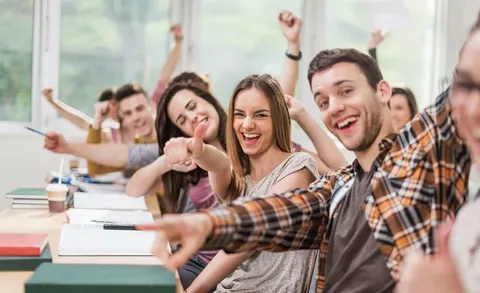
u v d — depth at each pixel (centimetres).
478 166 93
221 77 449
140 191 289
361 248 130
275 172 189
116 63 445
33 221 236
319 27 443
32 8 436
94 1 440
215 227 119
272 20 447
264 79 196
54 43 436
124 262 166
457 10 429
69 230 200
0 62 434
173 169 276
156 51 448
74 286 128
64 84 442
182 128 282
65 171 428
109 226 207
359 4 444
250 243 128
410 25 440
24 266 164
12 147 426
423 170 125
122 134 379
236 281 181
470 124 92
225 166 187
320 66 149
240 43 448
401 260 121
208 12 445
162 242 116
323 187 148
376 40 410
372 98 144
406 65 444
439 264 76
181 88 282
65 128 441
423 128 128
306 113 291
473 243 78
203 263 239
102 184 332
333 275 133
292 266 177
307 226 139
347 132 145
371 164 142
